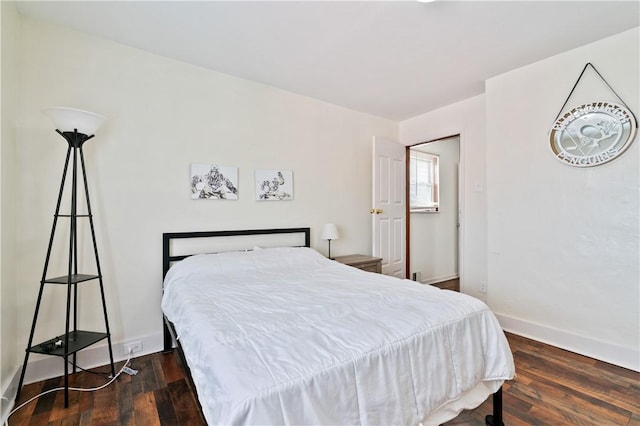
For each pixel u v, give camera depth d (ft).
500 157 9.26
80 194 6.97
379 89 10.23
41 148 6.55
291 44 7.50
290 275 7.22
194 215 8.52
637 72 6.88
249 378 2.90
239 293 5.66
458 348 4.45
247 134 9.49
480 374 4.68
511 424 5.09
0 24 5.40
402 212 13.38
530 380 6.48
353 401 3.25
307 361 3.22
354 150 12.30
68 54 6.87
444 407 4.27
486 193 10.06
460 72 9.03
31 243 6.42
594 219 7.52
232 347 3.47
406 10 6.19
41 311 6.55
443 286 14.93
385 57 8.12
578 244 7.79
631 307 6.99
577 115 7.70
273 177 10.00
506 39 7.29
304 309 4.74
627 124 6.97
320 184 11.25
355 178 12.34
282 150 10.25
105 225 7.29
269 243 9.91
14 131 6.11
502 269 9.27
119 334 7.48
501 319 9.32
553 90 8.14
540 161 8.42
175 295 6.14
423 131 12.79
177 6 6.11
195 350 3.84
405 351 3.83
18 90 6.27
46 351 5.78
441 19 6.50
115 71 7.44
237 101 9.30
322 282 6.49
